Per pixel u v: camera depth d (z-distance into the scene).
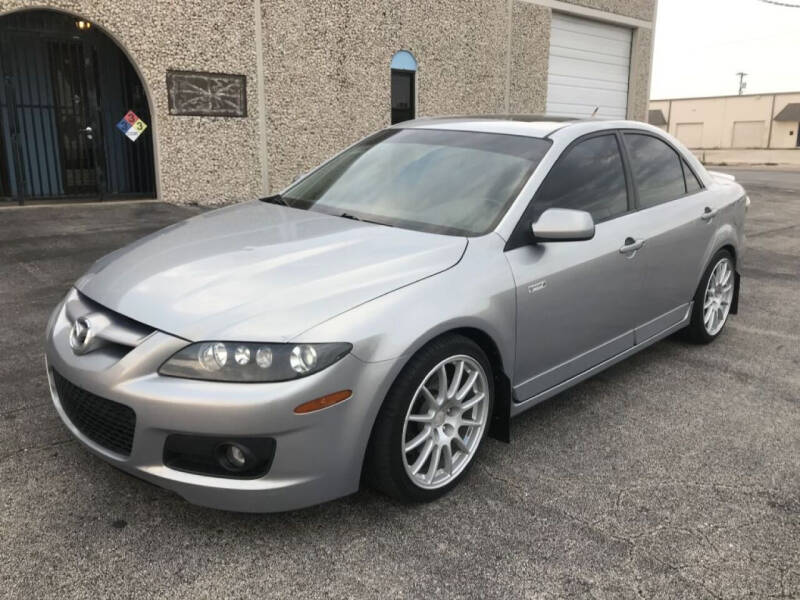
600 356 3.81
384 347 2.58
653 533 2.74
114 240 7.21
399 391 2.66
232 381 2.40
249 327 2.46
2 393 3.70
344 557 2.53
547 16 13.70
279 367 2.41
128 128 9.30
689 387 4.25
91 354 2.66
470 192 3.46
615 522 2.80
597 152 3.89
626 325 3.97
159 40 8.88
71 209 8.75
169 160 9.31
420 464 2.82
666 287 4.27
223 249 3.05
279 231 3.28
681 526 2.79
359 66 10.85
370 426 2.60
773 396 4.14
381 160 3.98
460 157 3.73
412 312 2.69
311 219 3.47
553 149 3.60
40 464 3.05
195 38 9.15
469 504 2.90
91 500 2.81
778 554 2.63
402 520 2.77
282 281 2.68
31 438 3.26
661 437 3.57
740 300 6.35
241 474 2.48
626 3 15.24
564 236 3.10
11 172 9.21
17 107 9.04
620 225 3.81
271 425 2.40
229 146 9.75
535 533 2.71
